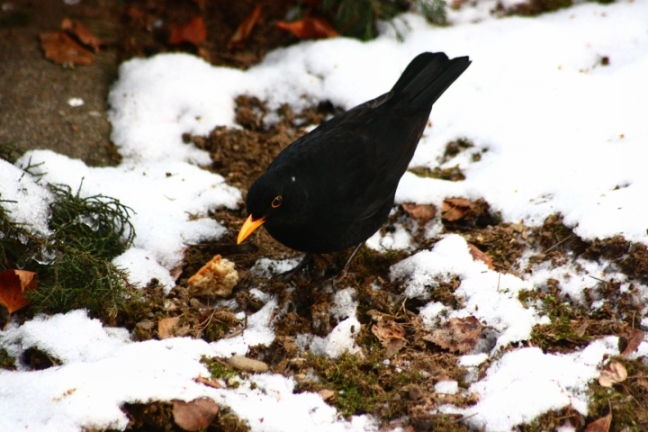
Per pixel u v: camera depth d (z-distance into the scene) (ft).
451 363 26.27
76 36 43.57
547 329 27.20
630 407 24.44
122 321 28.55
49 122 38.37
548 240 30.78
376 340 27.68
